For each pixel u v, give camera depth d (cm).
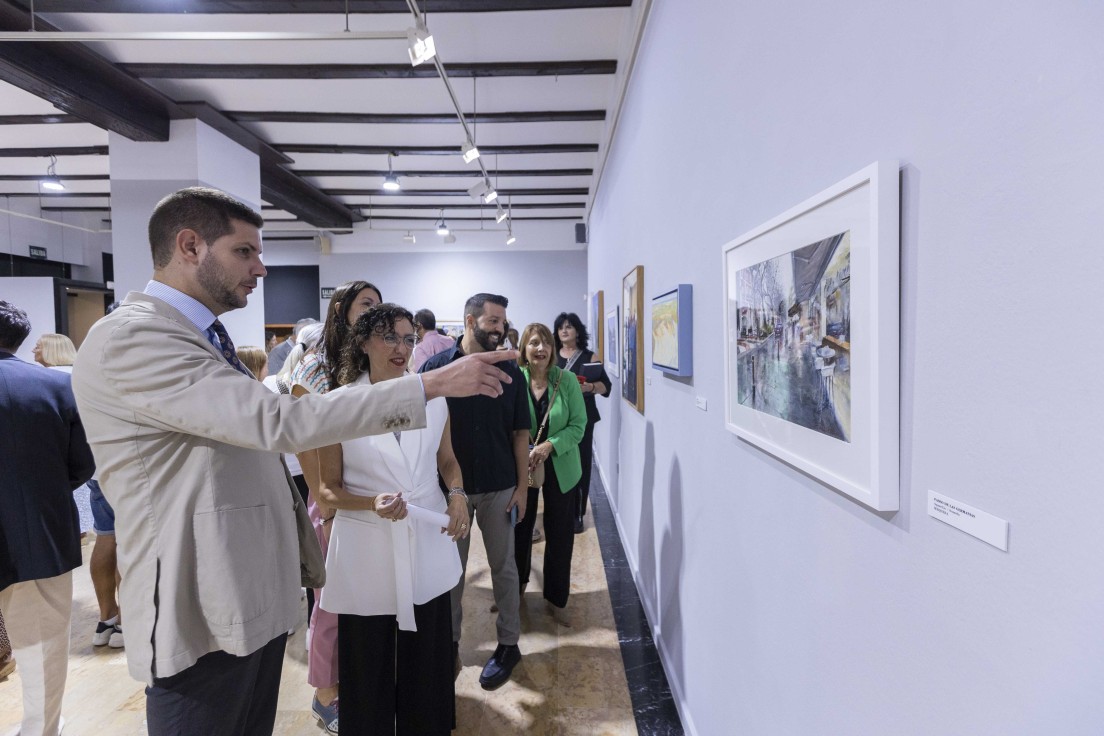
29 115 465
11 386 162
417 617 154
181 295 105
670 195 205
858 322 73
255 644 100
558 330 412
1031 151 49
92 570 235
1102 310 42
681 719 190
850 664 82
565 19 323
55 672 170
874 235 68
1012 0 50
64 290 696
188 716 101
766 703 115
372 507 146
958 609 59
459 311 984
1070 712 46
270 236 985
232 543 98
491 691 209
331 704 185
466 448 208
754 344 114
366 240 976
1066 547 46
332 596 148
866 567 77
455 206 814
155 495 96
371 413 91
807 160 92
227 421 87
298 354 241
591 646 240
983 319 55
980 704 56
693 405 175
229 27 328
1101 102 42
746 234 116
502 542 217
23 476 160
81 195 781
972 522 57
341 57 369
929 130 62
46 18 314
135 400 90
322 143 545
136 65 373
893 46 68
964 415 58
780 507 107
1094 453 43
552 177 665
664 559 224
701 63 159
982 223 55
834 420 81
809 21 91
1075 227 44
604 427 535
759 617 119
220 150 481
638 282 272
